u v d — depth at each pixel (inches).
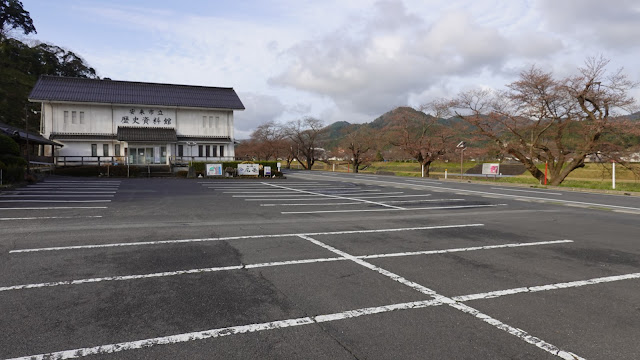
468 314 140.2
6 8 2209.6
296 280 175.9
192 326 125.9
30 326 123.2
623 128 849.5
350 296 156.7
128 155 1332.4
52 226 297.4
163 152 1382.9
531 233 304.0
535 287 171.8
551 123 985.5
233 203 485.7
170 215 368.8
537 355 110.8
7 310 135.3
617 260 221.6
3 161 625.0
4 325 123.6
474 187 847.7
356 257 220.1
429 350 112.7
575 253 237.6
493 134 1088.2
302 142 2329.0
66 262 196.9
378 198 583.2
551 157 1026.7
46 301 144.0
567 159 986.7
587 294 163.3
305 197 584.4
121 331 121.3
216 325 127.0
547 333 125.4
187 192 628.4
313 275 183.9
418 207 473.7
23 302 142.6
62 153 1278.3
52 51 2429.9
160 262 200.5
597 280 183.2
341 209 444.5
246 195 601.0
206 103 1492.4
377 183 965.2
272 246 243.6
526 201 558.6
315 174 1519.4
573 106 928.9
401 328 127.6
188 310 138.7
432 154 1408.7
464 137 1258.6
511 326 130.3
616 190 756.6
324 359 106.7
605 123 861.8
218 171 1075.9
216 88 1617.9
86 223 314.2
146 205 441.1
